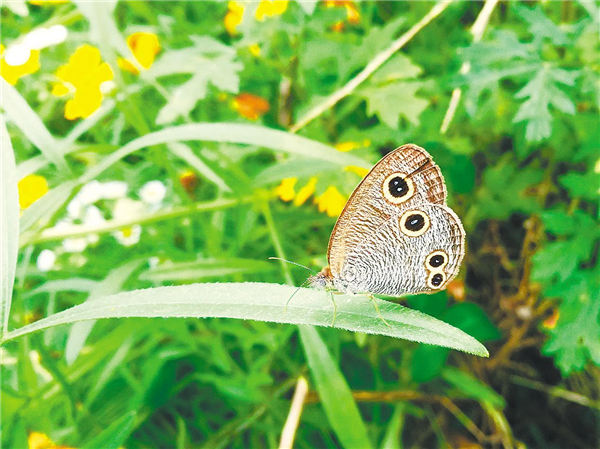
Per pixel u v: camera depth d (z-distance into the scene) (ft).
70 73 0.40
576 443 0.49
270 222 0.42
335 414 0.35
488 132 0.48
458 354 0.49
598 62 0.39
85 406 0.40
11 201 0.29
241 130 0.35
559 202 0.50
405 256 0.32
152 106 0.45
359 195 0.30
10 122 0.44
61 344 0.42
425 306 0.43
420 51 0.50
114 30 0.38
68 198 0.35
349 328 0.28
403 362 0.46
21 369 0.38
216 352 0.42
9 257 0.28
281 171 0.39
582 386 0.49
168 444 0.44
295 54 0.45
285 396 0.46
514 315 0.49
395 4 0.51
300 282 0.44
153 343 0.42
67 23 0.44
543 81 0.39
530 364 0.50
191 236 0.46
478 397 0.45
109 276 0.38
